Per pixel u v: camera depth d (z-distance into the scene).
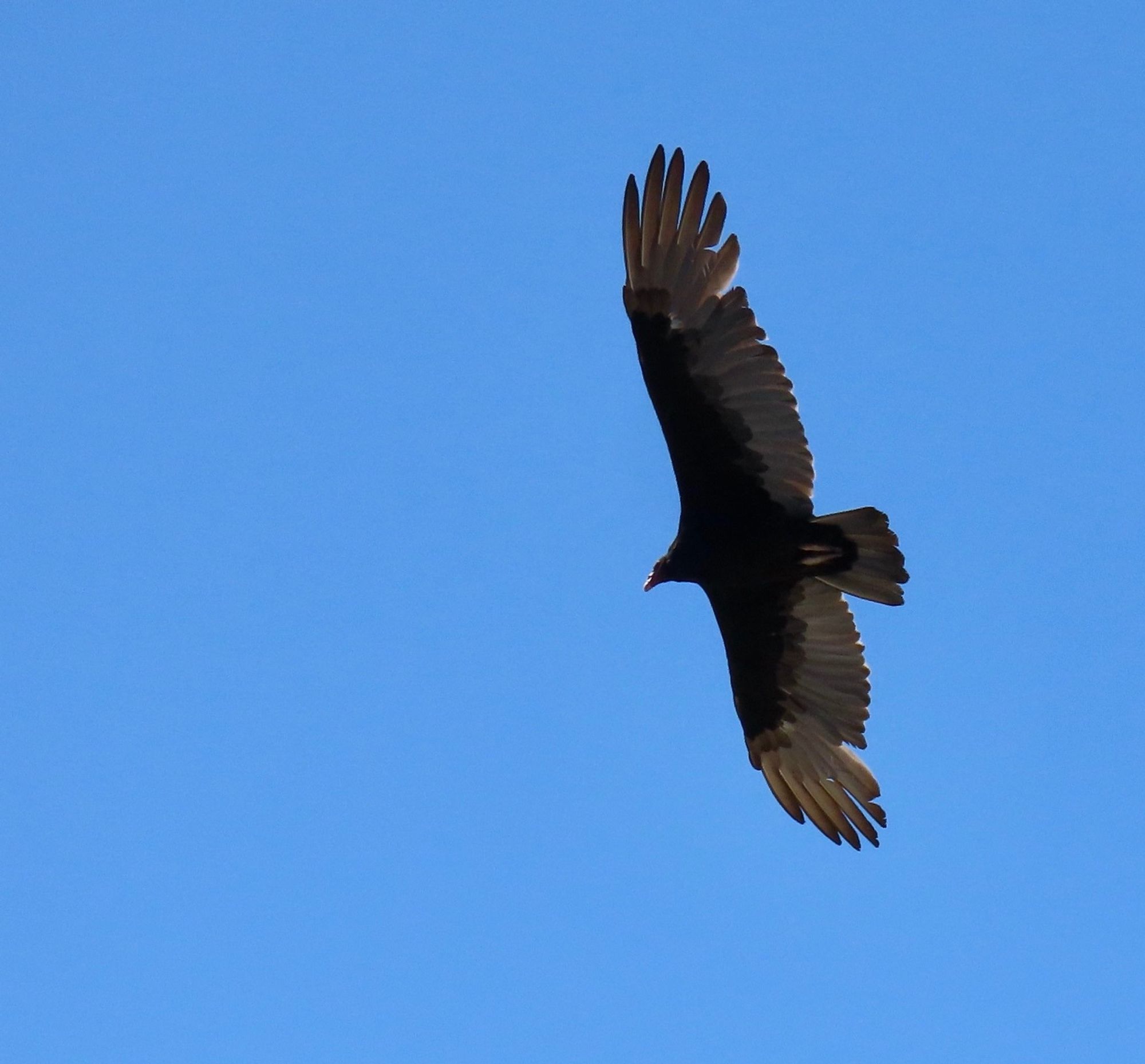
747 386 12.18
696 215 11.95
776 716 14.11
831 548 12.45
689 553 12.79
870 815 14.02
